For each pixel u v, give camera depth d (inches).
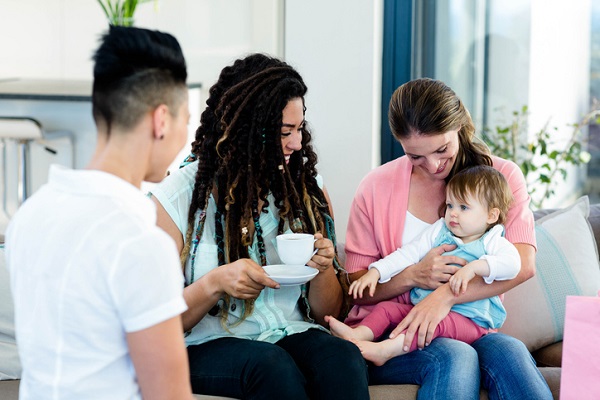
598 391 66.6
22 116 173.8
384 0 146.6
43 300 50.4
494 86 148.3
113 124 53.0
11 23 199.0
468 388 77.6
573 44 143.3
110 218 50.0
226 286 74.6
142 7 190.2
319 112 147.9
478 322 87.4
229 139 80.4
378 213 92.7
